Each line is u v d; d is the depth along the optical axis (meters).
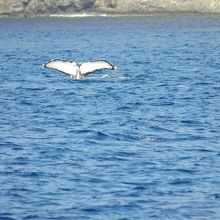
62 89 89.06
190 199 46.44
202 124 67.56
